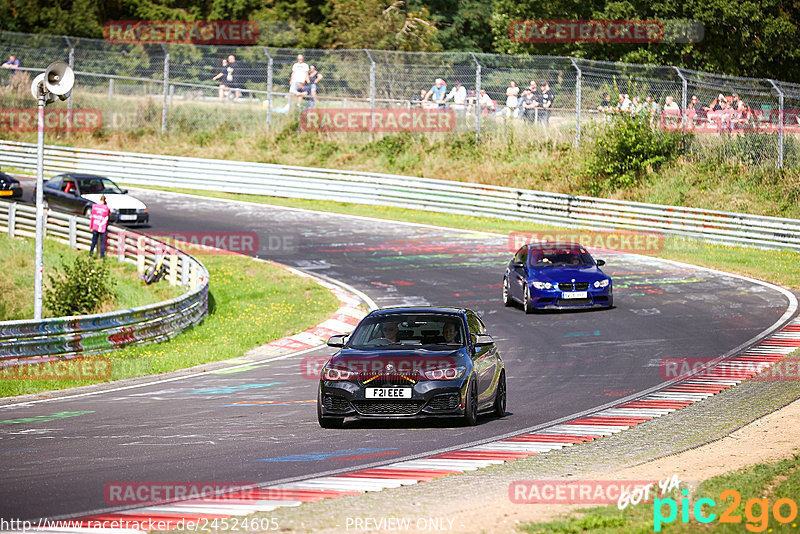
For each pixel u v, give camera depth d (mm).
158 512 20078
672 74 98375
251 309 61938
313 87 110625
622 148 96625
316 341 52594
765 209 88438
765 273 69562
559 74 102375
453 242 82875
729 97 93812
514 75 104312
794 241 77312
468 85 106750
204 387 39625
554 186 98375
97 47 128625
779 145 92812
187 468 24578
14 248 78188
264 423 31312
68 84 48656
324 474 23812
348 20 131625
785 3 117500
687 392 36500
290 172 102875
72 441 28422
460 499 20938
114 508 20484
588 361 43719
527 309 57188
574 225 87625
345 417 30328
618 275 69688
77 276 63938
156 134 117750
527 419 31891
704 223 81500
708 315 55406
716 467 24359
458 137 107375
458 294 64125
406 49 129750
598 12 112188
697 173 94500
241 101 117312
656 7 111312
